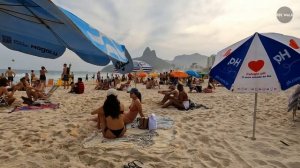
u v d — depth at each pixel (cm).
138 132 495
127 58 252
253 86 390
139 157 359
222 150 398
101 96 1148
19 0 167
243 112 738
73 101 947
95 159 351
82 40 199
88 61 233
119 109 450
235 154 381
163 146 404
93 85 2286
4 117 624
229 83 404
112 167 331
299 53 369
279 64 379
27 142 423
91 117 637
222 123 589
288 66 373
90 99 1021
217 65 419
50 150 384
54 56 234
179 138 453
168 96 849
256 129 529
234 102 977
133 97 562
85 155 364
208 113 720
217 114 705
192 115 688
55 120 596
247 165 342
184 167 332
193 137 465
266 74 384
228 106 866
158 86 1866
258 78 388
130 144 409
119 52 228
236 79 399
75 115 668
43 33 213
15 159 348
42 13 176
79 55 232
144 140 433
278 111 747
